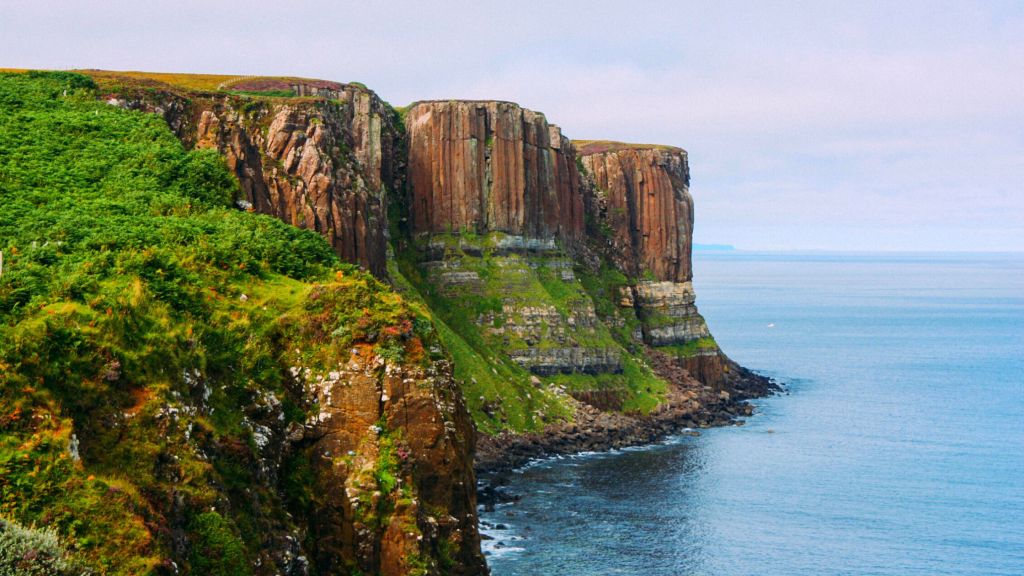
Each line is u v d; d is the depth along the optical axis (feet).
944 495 451.12
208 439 190.90
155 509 172.24
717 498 440.04
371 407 215.31
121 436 180.04
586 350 645.92
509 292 649.61
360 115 640.99
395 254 647.56
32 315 197.16
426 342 232.53
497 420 539.29
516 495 437.99
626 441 559.79
